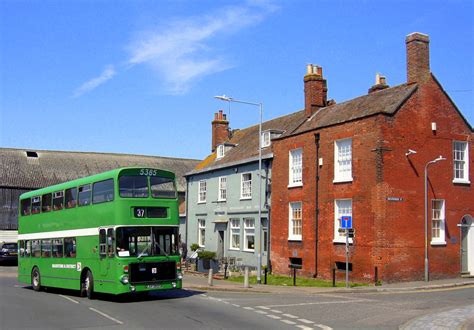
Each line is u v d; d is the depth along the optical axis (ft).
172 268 63.52
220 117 149.79
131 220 61.57
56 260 74.43
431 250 86.17
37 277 79.87
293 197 100.89
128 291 59.67
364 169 84.99
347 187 88.22
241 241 115.65
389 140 83.61
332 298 66.64
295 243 99.19
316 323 46.75
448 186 89.56
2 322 47.62
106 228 62.64
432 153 88.22
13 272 121.90
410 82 89.56
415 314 52.26
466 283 81.87
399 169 84.12
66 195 73.46
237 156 124.16
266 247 107.55
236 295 70.54
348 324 46.29
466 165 92.58
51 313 53.36
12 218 172.45
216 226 126.52
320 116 103.81
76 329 43.42
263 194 109.60
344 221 78.64
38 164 192.65
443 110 90.48
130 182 62.44
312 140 97.09
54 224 76.02
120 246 60.44
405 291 74.43
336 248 89.40
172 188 65.51
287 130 108.68
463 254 90.94
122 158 217.56
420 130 87.20
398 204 83.25
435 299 64.44
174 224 64.64
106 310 55.06
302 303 61.05
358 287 77.41
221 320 47.75
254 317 49.93
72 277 69.87
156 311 53.88
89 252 66.13
